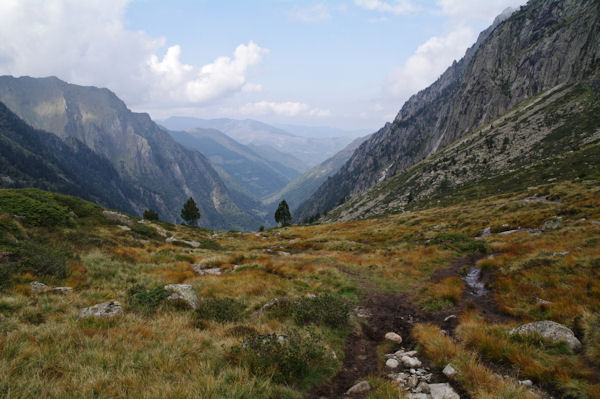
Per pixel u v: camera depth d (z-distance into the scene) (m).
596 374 5.88
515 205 47.91
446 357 7.44
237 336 8.78
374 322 11.47
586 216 27.91
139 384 5.62
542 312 9.55
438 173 167.62
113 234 29.00
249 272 18.89
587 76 152.88
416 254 23.28
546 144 123.38
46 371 5.89
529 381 6.06
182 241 37.97
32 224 21.47
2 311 9.10
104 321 8.98
